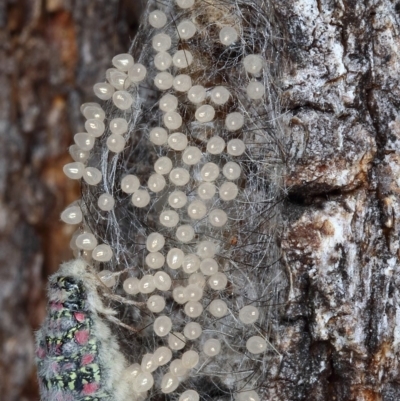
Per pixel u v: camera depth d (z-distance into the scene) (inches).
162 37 3.9
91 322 3.8
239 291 3.9
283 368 3.8
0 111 4.3
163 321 3.8
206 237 3.9
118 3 4.3
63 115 4.3
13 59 4.2
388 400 3.8
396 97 3.8
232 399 3.9
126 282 3.8
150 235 3.8
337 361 3.8
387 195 3.8
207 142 3.9
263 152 3.9
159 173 3.8
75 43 4.3
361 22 3.8
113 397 3.8
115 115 4.0
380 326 3.8
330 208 3.8
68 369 3.8
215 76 3.9
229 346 3.9
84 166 3.9
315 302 3.8
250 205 3.9
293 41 3.8
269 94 3.9
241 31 3.9
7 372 4.3
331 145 3.8
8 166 4.3
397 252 3.8
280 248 3.8
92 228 3.9
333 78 3.8
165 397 3.9
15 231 4.3
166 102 3.8
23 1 4.2
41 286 4.3
